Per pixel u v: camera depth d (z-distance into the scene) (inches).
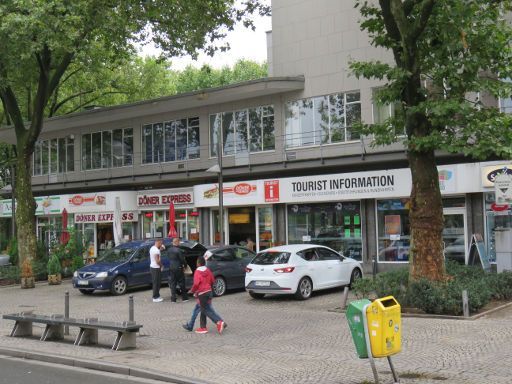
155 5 810.8
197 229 1120.8
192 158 1127.6
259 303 637.3
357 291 557.6
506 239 621.9
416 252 534.0
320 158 927.7
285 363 354.6
